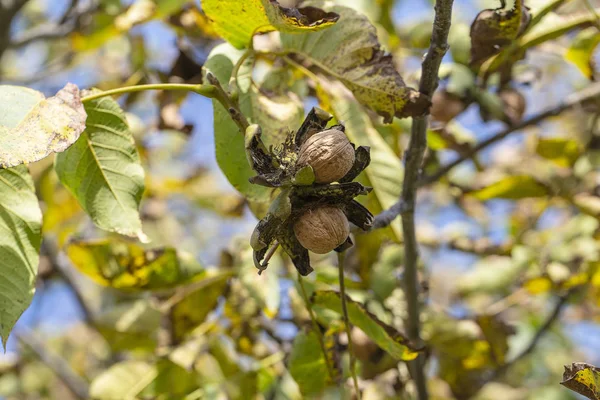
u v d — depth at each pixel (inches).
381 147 41.7
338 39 37.1
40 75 68.2
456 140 47.0
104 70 70.7
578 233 55.5
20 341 75.1
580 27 44.6
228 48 37.7
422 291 46.2
